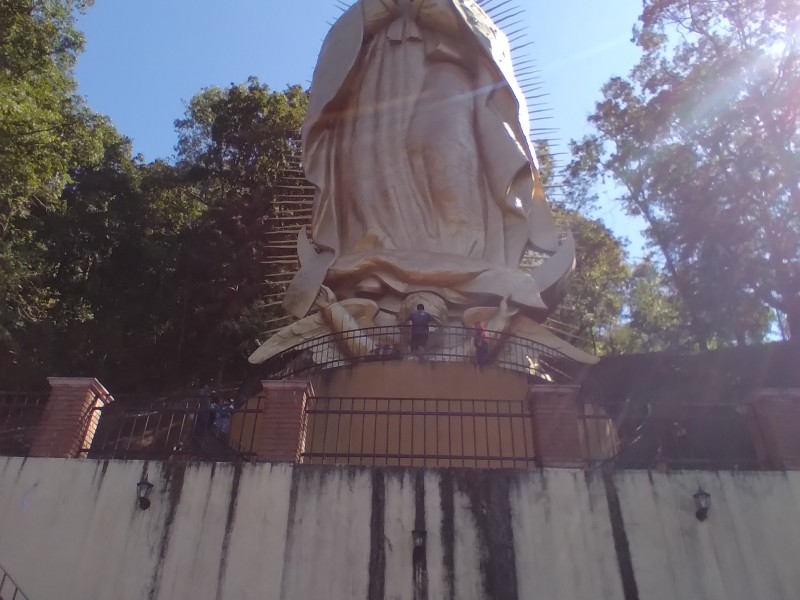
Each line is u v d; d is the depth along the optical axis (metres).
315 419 13.21
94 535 10.16
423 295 16.23
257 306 28.89
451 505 10.18
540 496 10.26
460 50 20.44
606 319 34.22
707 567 9.76
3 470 10.73
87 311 27.95
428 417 13.06
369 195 18.20
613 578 9.67
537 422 11.02
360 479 10.40
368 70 20.38
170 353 29.17
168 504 10.34
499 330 15.52
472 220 17.72
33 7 22.12
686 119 28.02
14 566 9.95
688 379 23.38
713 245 27.25
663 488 10.34
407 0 20.98
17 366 23.69
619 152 30.98
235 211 31.39
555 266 17.34
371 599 9.53
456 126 18.70
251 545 9.96
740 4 27.58
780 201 26.45
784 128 25.97
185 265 30.38
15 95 20.16
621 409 14.48
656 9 28.59
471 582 9.62
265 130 34.31
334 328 15.86
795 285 25.61
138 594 9.70
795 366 22.88
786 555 9.83
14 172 20.25
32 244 24.83
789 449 10.69
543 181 28.56
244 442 13.76
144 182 33.44
